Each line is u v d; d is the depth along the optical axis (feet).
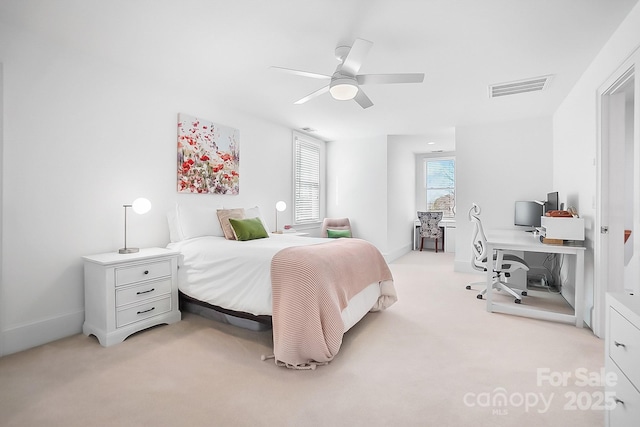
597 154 8.94
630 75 7.47
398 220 22.16
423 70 10.02
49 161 8.50
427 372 6.82
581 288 9.50
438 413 5.44
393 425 5.15
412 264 19.71
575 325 9.52
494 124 16.43
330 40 8.29
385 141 19.61
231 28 7.77
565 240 10.30
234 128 14.15
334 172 21.18
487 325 9.55
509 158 16.12
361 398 5.89
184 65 9.86
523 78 10.68
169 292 9.77
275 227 16.70
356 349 7.95
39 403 5.74
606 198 8.70
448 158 25.89
